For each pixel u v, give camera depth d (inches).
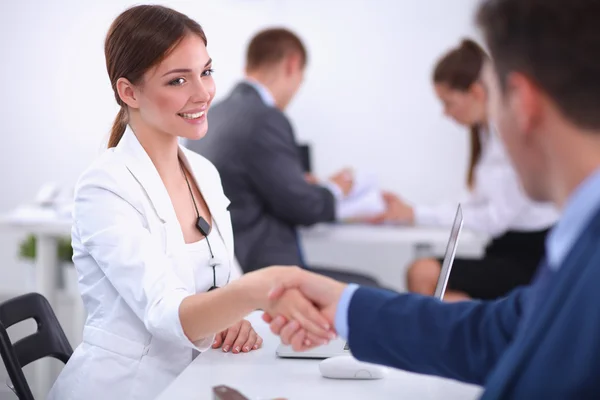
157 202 63.1
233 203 119.3
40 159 185.8
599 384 28.0
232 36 178.7
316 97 178.1
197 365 56.3
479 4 32.0
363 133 177.6
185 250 63.9
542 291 31.0
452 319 43.9
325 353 58.7
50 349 65.1
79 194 62.3
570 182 30.2
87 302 63.6
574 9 28.7
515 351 30.9
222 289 53.1
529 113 30.1
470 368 42.9
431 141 175.8
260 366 56.2
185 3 178.2
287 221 123.3
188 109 62.8
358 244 181.3
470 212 129.4
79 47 182.7
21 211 140.7
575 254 29.6
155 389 61.1
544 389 28.9
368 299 45.8
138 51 61.6
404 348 44.3
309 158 165.9
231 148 118.4
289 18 177.2
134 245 59.6
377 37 175.0
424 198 177.2
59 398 61.7
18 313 63.4
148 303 57.5
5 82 184.5
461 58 125.4
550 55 29.0
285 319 48.9
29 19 182.5
